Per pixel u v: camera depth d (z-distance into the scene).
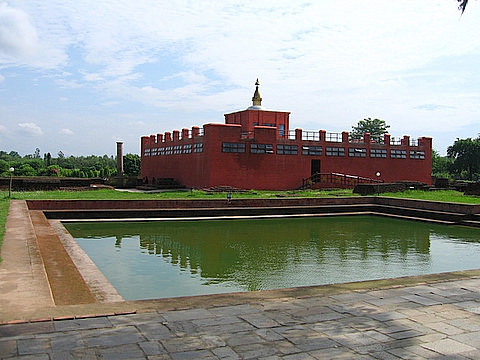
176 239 17.05
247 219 23.06
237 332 5.29
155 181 42.12
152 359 4.48
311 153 37.34
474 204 22.00
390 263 13.38
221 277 11.43
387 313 6.11
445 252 15.16
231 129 34.22
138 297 9.55
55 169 56.31
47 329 5.26
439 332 5.39
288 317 5.88
